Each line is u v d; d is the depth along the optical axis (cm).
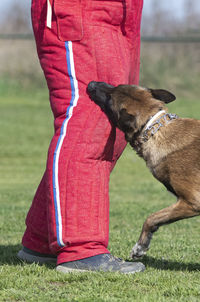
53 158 708
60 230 698
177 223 1247
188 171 699
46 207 761
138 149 752
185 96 5156
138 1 770
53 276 685
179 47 5819
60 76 726
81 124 712
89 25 719
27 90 5591
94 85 719
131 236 1052
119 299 585
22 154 2600
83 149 705
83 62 720
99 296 603
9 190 1772
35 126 3534
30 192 1723
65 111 725
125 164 2439
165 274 694
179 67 5622
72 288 636
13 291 625
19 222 1222
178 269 745
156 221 729
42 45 742
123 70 742
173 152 713
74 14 714
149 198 1628
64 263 709
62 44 720
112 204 1509
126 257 811
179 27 6181
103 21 730
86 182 702
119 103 736
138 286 644
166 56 5766
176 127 729
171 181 711
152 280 657
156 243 971
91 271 692
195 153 702
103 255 705
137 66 821
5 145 2831
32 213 785
